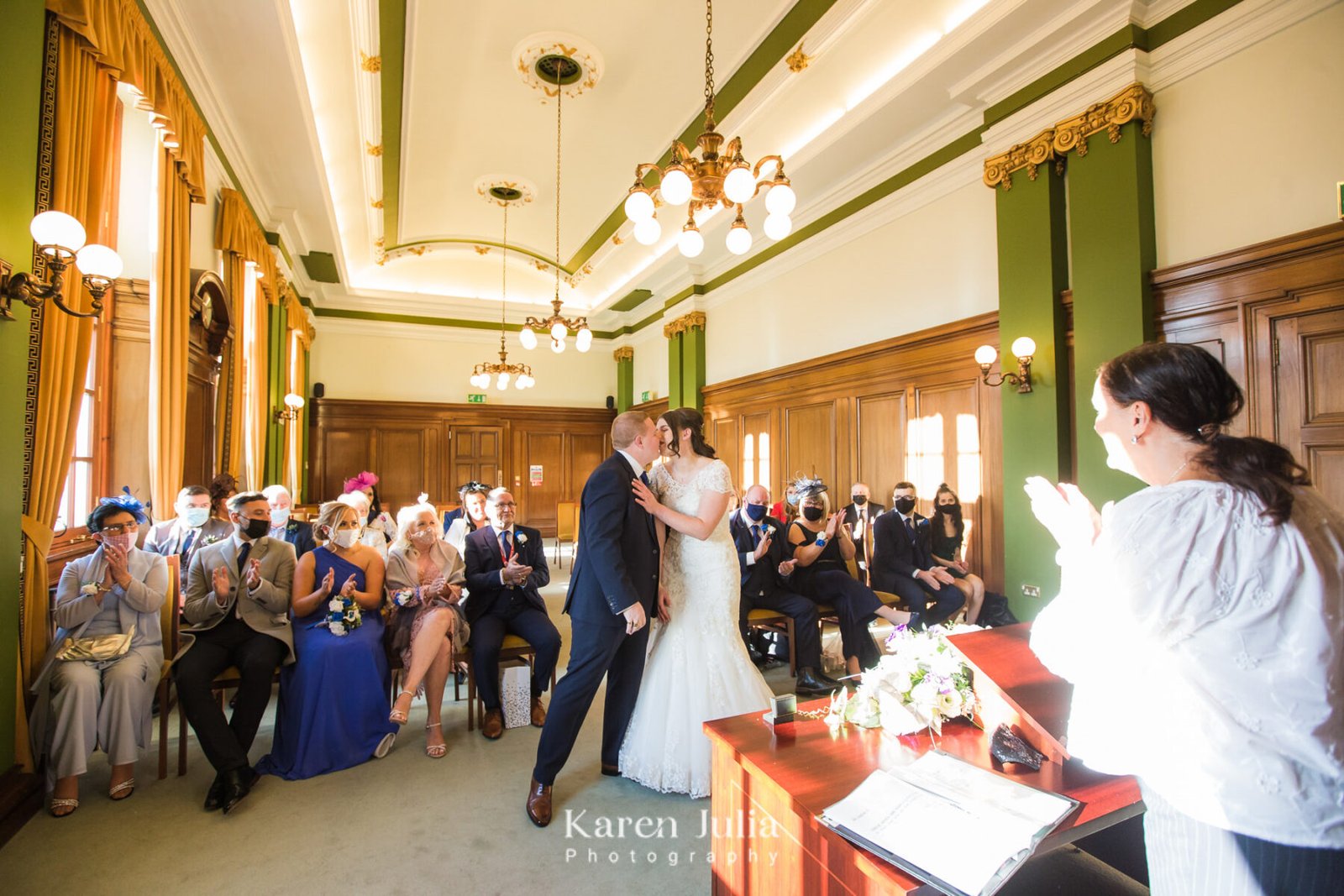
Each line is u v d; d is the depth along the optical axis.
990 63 4.64
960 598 4.71
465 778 2.96
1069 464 4.46
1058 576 4.38
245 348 6.45
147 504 4.02
